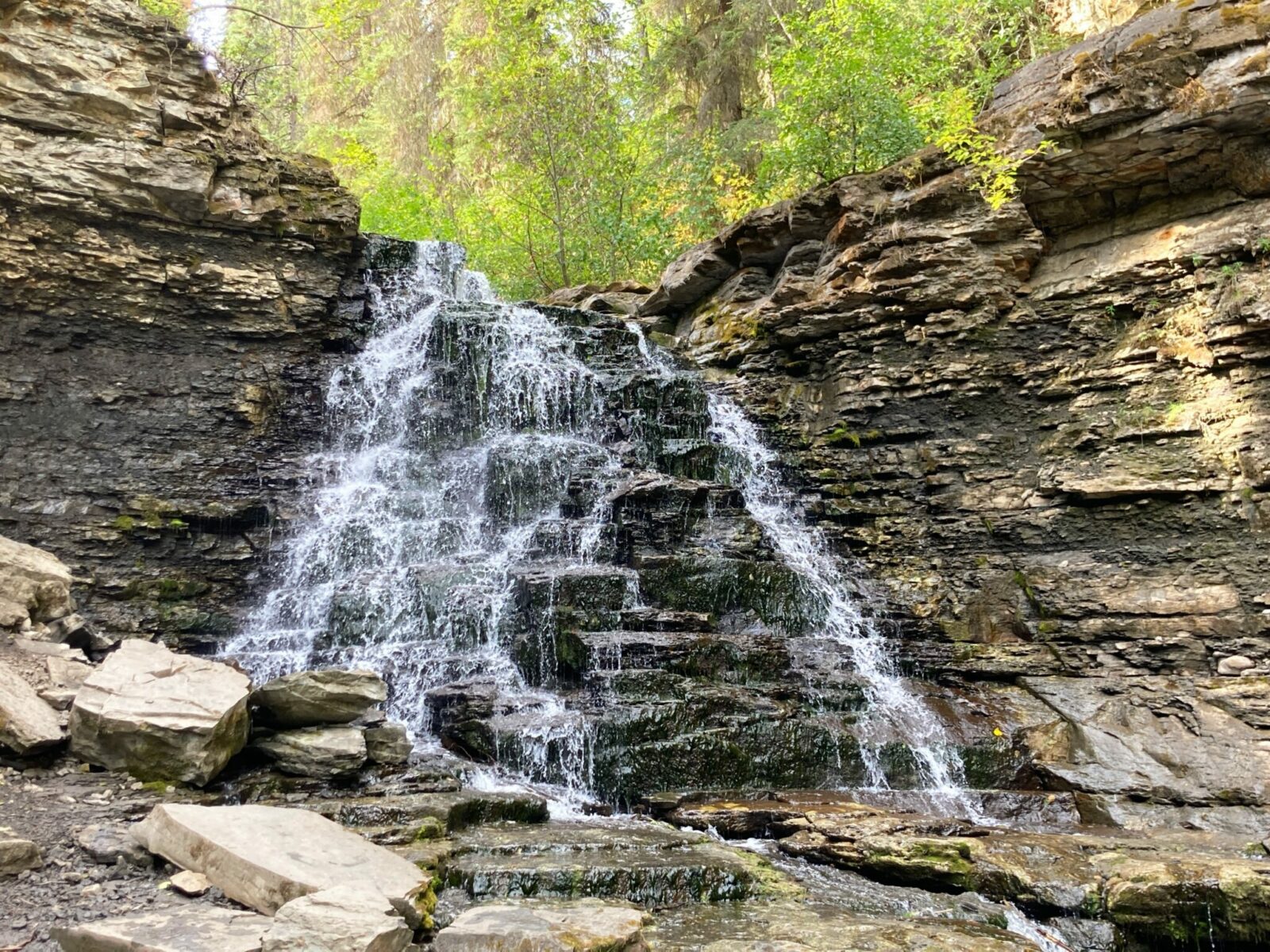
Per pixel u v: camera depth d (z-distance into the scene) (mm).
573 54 22703
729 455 13852
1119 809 8734
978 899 6602
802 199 14328
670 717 8797
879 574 12602
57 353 11164
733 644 9930
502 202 23391
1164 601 10430
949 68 15602
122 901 4613
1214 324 10445
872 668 11023
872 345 13523
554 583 9984
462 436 13602
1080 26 17031
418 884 5000
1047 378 11969
